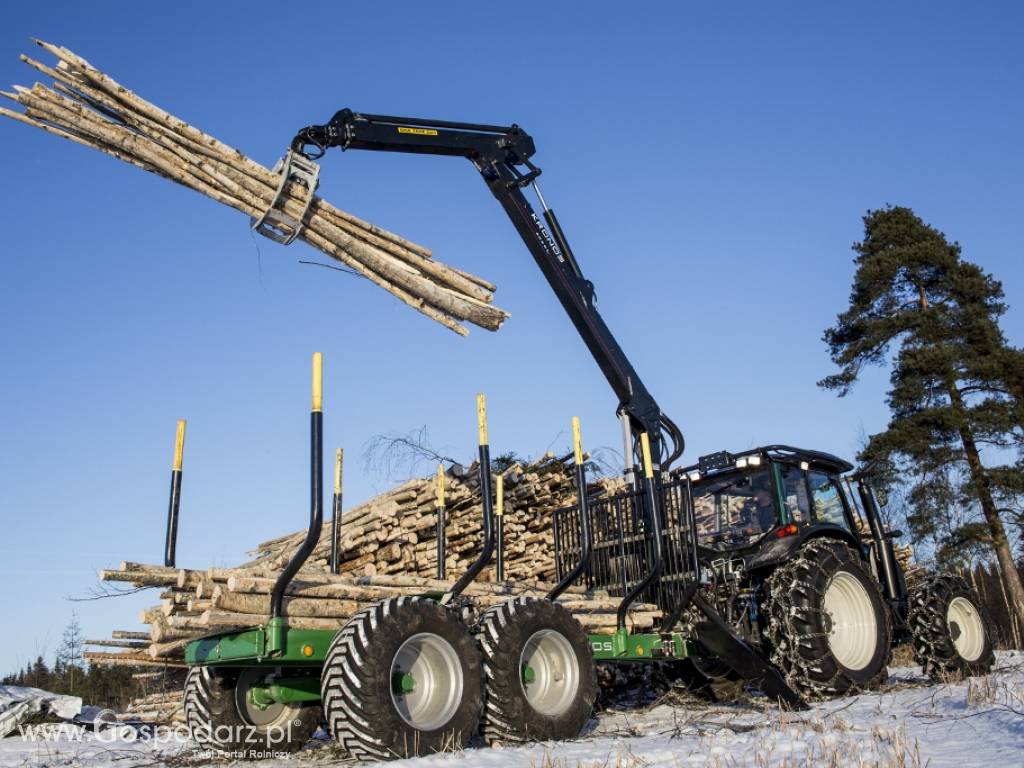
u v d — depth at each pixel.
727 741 5.19
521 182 8.62
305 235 6.23
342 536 10.07
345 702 5.00
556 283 8.71
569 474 10.01
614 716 7.33
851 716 6.09
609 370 8.78
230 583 5.26
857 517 9.16
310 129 7.38
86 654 6.66
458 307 6.61
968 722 5.26
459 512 10.16
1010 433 22.14
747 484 8.40
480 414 6.20
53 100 5.70
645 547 7.77
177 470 6.19
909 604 8.57
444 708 5.38
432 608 5.47
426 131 8.11
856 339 24.59
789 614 7.30
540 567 9.64
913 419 22.34
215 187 6.08
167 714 9.18
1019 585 21.31
